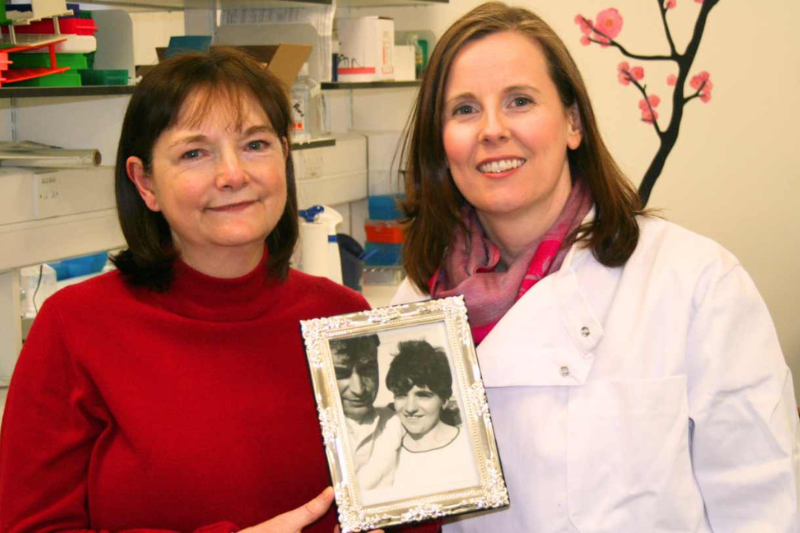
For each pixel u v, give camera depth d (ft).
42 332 4.20
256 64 4.23
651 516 4.05
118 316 4.25
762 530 4.01
